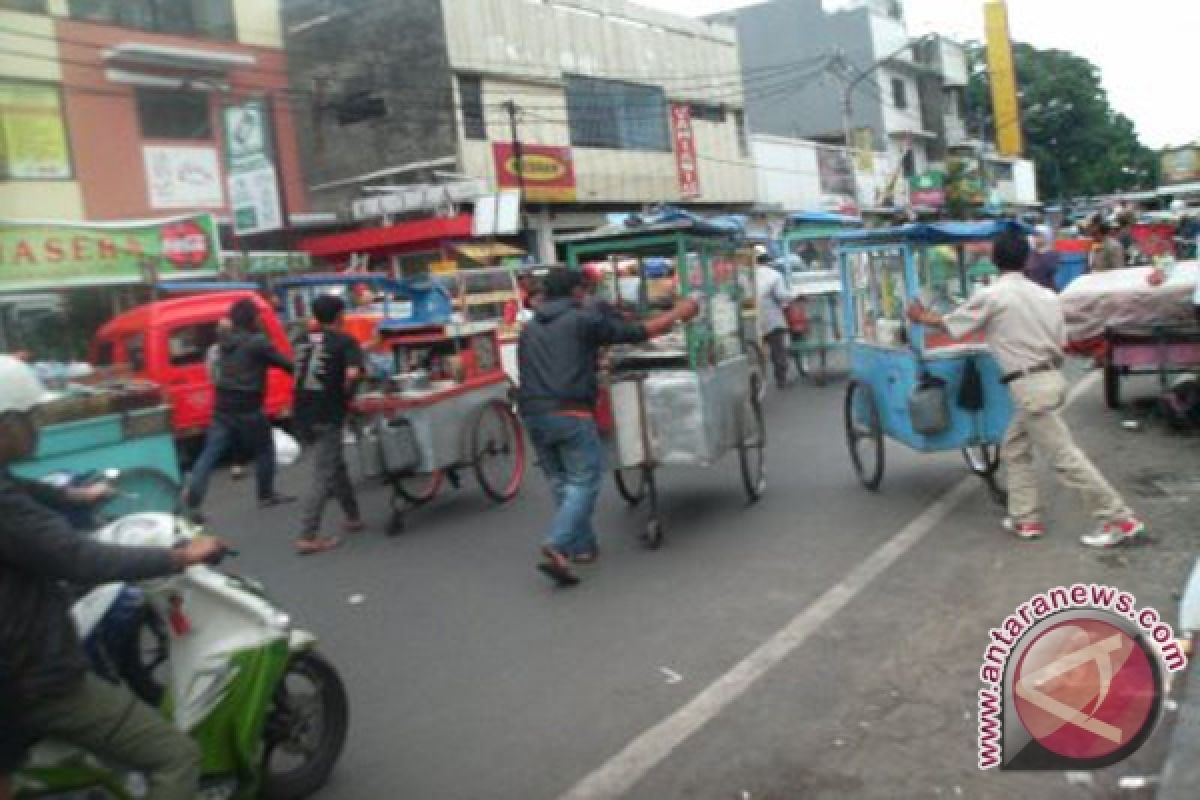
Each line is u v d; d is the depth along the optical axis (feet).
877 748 13.15
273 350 30.94
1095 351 32.12
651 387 22.89
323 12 82.28
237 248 74.38
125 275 49.78
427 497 29.25
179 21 74.64
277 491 34.78
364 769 13.99
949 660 15.47
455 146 79.00
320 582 23.17
